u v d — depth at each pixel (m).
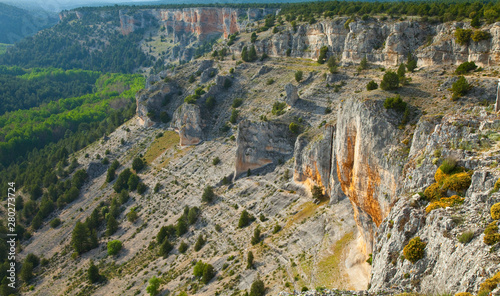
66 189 137.00
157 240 99.81
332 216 74.38
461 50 88.38
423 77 70.56
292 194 91.19
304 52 143.75
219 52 173.12
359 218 59.38
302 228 76.88
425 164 38.84
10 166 164.75
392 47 106.94
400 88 62.72
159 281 81.88
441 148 38.50
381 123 52.19
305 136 91.06
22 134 184.12
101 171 143.75
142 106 162.12
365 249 59.28
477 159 34.44
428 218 33.03
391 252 35.50
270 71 141.62
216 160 120.31
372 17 119.69
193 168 124.50
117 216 117.25
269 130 106.12
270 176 102.81
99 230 114.25
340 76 112.50
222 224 94.94
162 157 138.00
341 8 140.75
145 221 110.88
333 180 78.19
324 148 79.94
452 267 28.33
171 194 117.50
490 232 27.45
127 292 84.06
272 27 168.50
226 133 131.00
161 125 158.12
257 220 89.31
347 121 58.75
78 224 106.31
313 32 139.62
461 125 39.19
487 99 53.69
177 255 91.25
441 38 95.25
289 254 71.31
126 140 156.50
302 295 33.03
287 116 108.62
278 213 88.12
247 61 155.88
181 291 75.12
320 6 163.88
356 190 56.38
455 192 33.94
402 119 52.03
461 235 29.23
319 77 120.69
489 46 82.31
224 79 148.75
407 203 36.34
